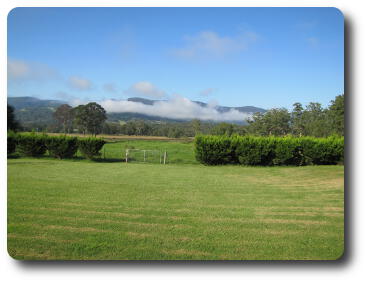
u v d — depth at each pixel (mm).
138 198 8359
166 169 15586
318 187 10539
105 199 8148
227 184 11008
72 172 13258
